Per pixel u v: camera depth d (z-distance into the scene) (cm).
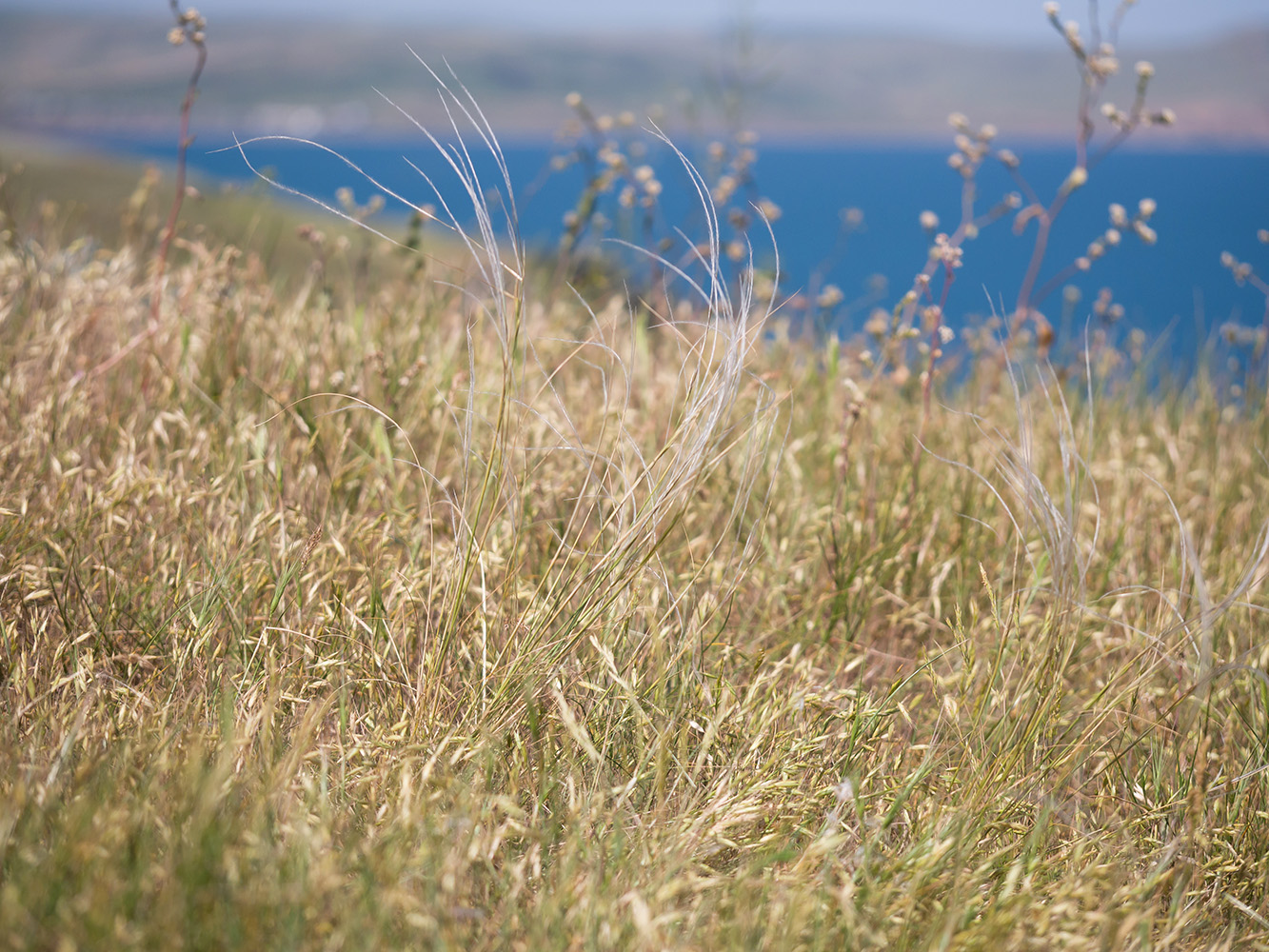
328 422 303
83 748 182
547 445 307
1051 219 383
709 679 230
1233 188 8425
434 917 150
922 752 228
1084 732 222
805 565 288
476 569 248
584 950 154
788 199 5838
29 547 241
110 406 308
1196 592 286
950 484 327
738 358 229
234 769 175
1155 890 201
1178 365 441
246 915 138
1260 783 227
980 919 177
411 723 201
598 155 409
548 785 191
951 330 302
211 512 262
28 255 368
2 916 130
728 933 159
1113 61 356
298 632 216
